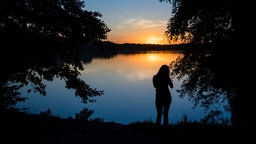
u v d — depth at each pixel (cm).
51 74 1067
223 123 1000
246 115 1335
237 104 1397
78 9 1053
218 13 1406
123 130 853
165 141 749
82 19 1050
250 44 1295
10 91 938
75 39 1077
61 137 757
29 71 1032
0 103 916
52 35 1021
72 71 1098
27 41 943
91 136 779
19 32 928
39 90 1091
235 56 1333
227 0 1335
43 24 984
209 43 1477
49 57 1017
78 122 940
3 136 729
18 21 950
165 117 919
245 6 1286
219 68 1389
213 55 1428
